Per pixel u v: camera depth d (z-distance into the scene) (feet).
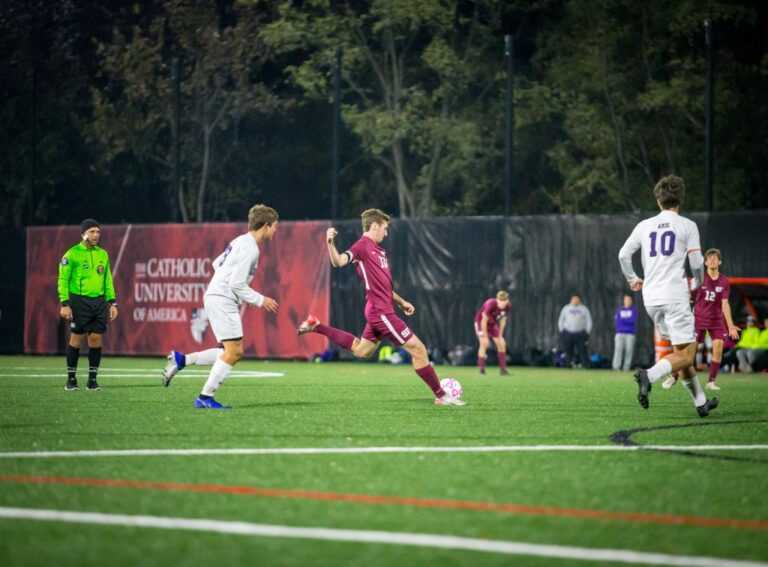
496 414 139.33
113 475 83.71
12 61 550.77
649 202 506.07
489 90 545.03
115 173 579.07
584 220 335.88
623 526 65.67
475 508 71.05
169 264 383.24
